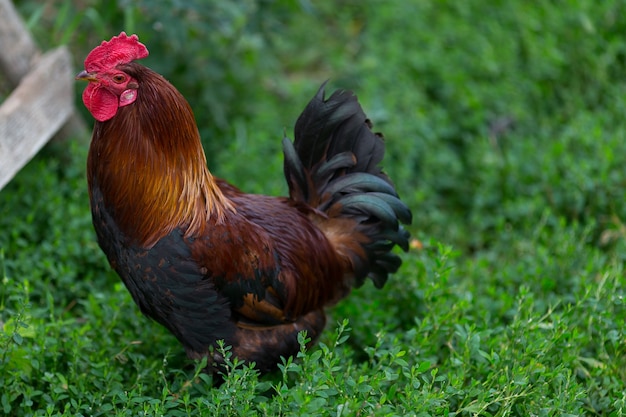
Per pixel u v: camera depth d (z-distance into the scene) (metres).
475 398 4.00
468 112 7.00
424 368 3.72
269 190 5.77
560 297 4.87
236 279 3.90
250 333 4.12
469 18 7.88
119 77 3.64
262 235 4.04
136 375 4.23
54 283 5.00
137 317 4.61
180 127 3.75
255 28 6.68
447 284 4.91
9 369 4.01
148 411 3.64
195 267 3.78
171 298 3.87
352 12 8.44
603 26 7.40
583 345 4.42
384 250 4.59
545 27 7.56
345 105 4.30
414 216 6.06
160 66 6.36
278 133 6.64
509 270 5.21
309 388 3.48
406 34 7.69
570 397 3.76
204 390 3.97
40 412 3.83
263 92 7.21
